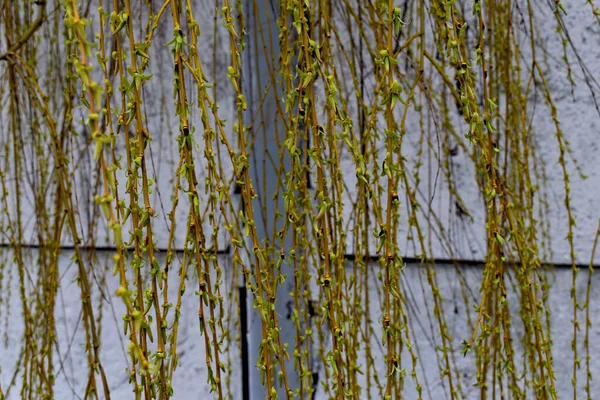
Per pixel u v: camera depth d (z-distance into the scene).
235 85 0.61
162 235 1.14
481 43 0.66
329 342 1.11
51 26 1.07
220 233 1.12
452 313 1.12
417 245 1.12
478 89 1.08
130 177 0.58
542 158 1.10
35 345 0.88
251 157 1.10
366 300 0.90
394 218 0.67
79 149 1.10
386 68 0.61
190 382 1.14
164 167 1.14
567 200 0.94
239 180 0.63
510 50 0.95
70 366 1.16
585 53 1.09
